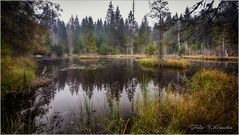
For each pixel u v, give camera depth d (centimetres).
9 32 430
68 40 4222
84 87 731
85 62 2019
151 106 364
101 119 372
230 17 381
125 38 3859
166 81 806
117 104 473
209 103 359
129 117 380
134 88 693
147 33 3678
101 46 3650
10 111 435
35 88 669
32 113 428
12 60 502
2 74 475
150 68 1362
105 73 1127
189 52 2862
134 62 1997
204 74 701
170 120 314
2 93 472
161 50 1546
